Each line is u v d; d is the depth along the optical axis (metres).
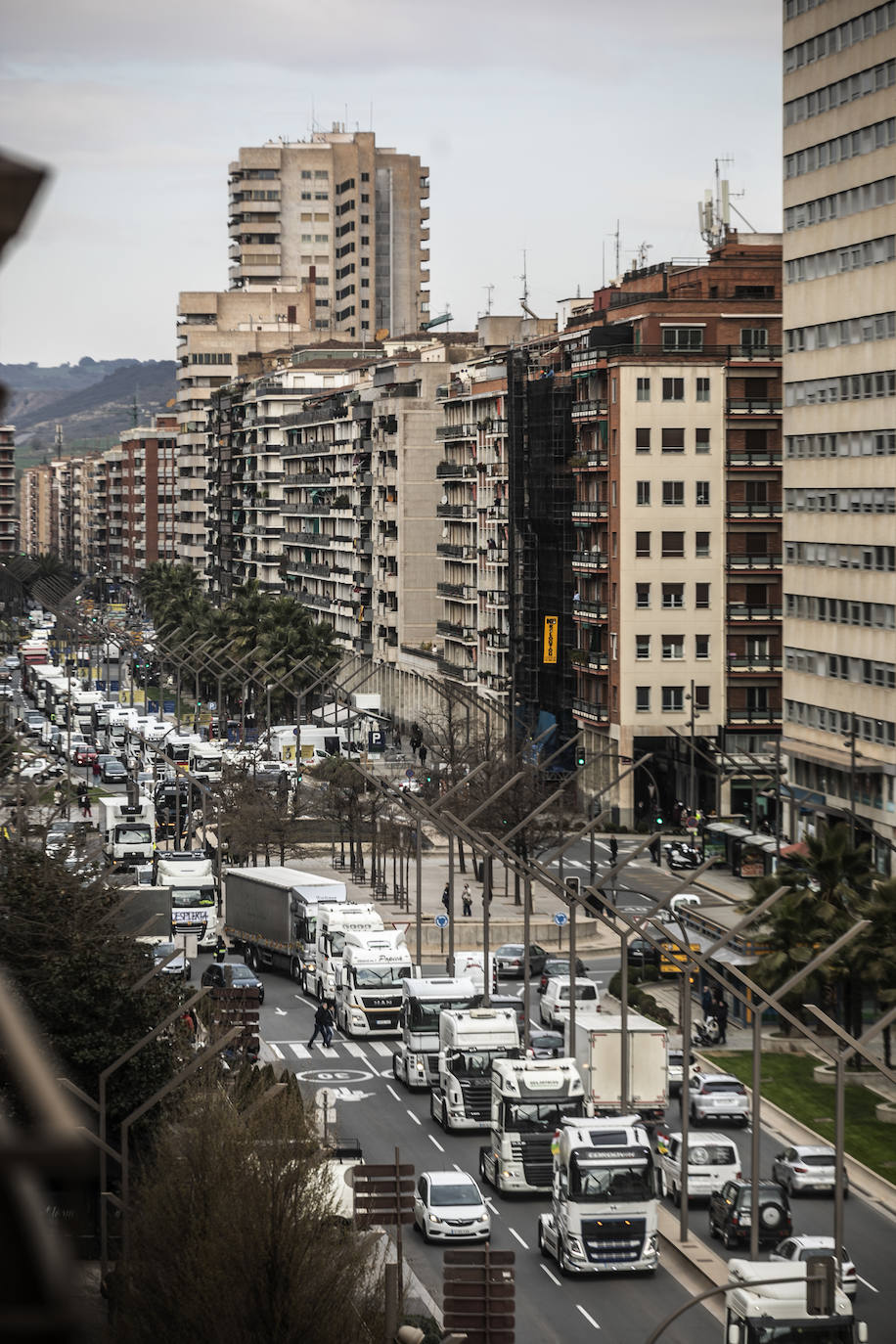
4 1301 6.25
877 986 141.75
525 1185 112.56
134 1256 81.06
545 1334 88.00
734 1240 101.69
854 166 198.12
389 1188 91.31
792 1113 130.38
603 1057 121.25
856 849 148.50
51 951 113.19
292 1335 75.00
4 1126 6.64
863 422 197.38
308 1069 145.25
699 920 177.25
